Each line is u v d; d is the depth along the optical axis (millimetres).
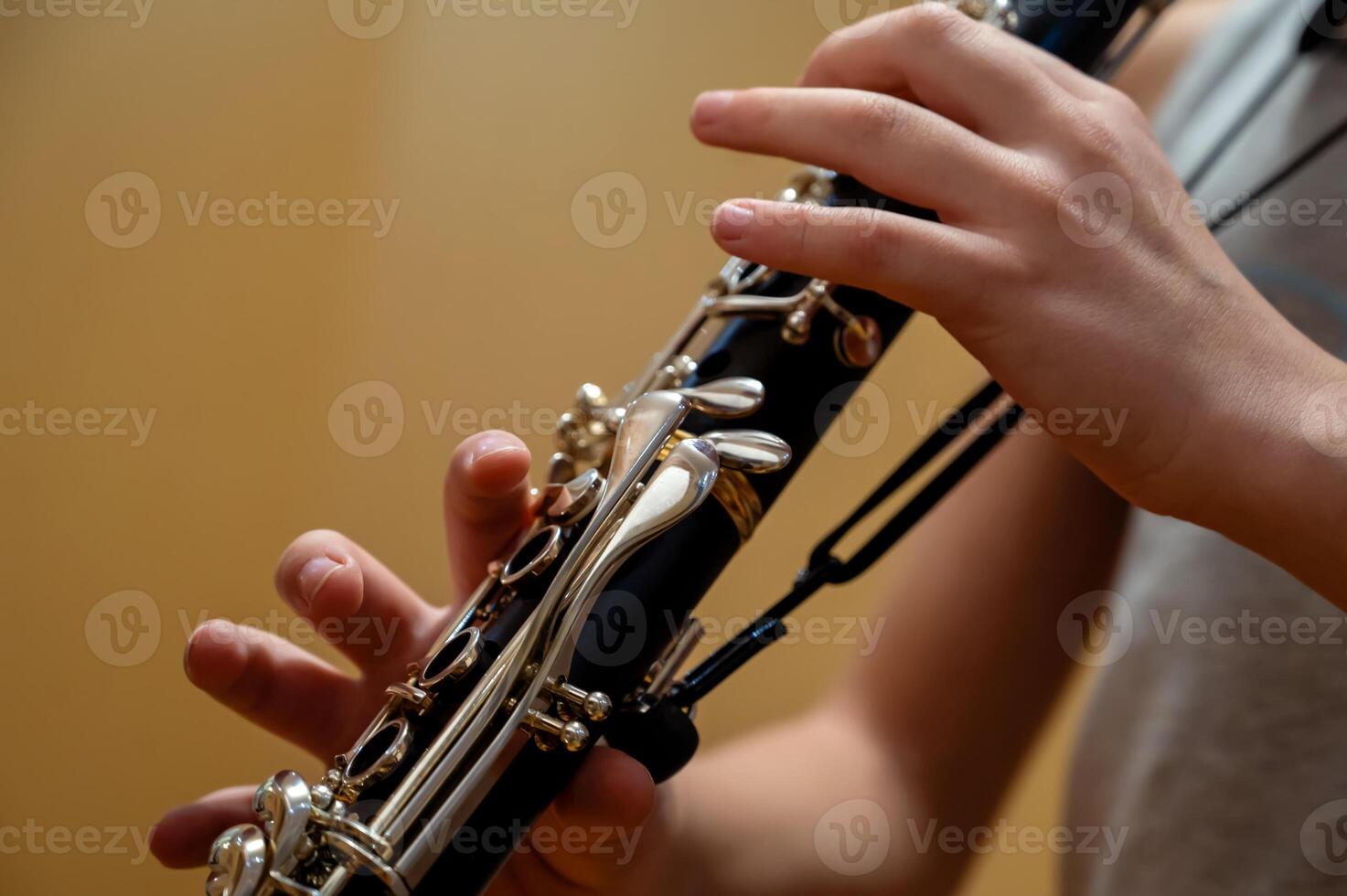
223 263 2504
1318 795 1373
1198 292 1286
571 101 2541
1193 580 1406
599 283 2551
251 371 2504
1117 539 1438
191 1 2486
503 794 1275
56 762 2438
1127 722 1419
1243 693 1387
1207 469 1279
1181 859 1393
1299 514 1274
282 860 1261
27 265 2473
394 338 2523
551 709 1278
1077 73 1312
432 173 2525
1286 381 1280
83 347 2482
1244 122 1421
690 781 1376
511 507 1316
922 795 1401
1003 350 1287
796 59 2564
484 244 2539
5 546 2459
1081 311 1282
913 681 1418
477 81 2525
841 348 1312
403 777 1271
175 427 2492
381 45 2504
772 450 1286
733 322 1325
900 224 1287
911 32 1308
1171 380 1279
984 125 1303
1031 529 1434
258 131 2496
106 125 2473
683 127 2559
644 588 1287
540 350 2539
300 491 2504
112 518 2480
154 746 2459
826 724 1419
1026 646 1421
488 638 1285
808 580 1363
